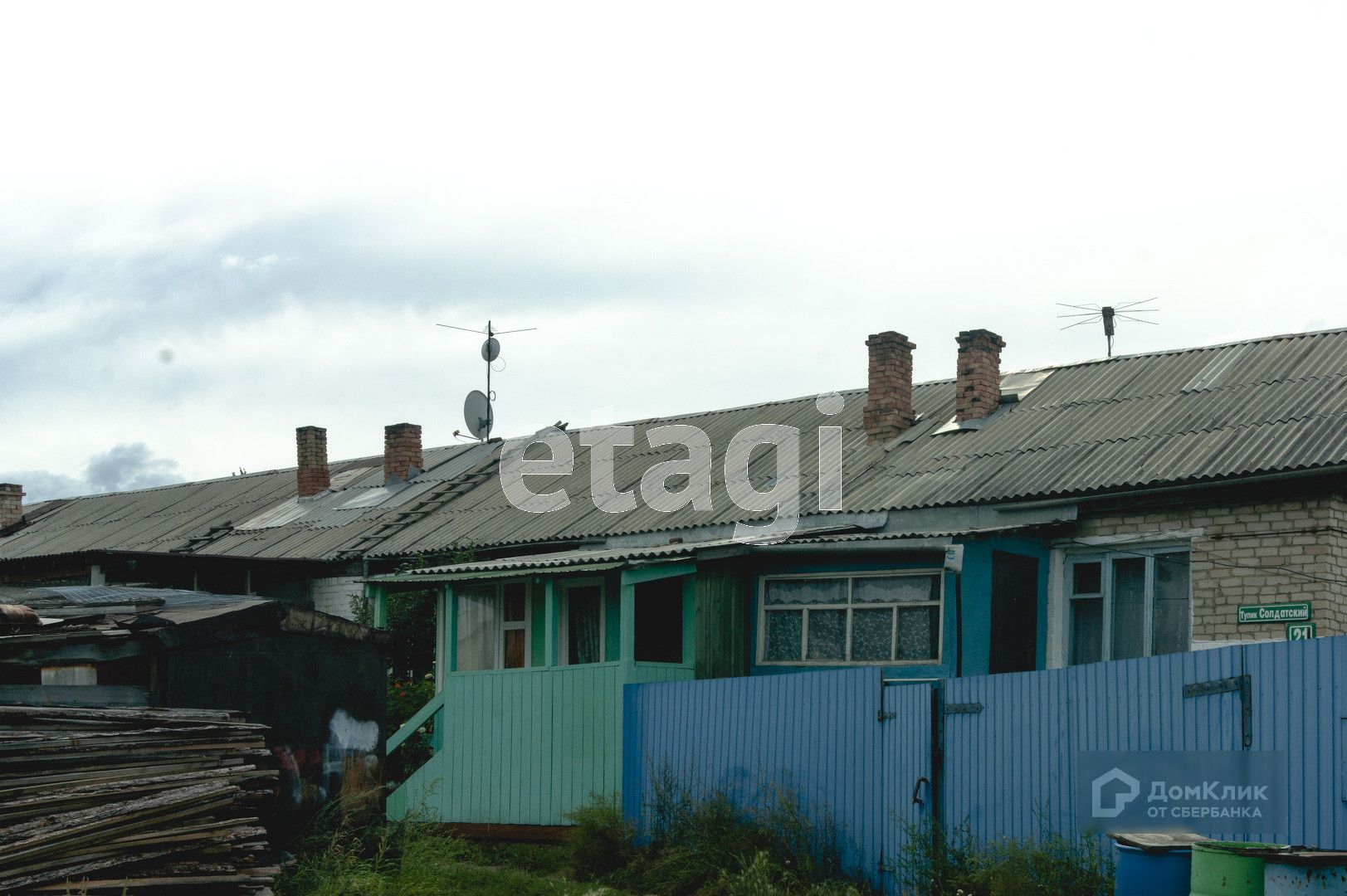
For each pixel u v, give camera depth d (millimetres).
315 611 12883
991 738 11406
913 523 16609
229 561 23828
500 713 16750
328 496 28719
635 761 15148
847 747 12836
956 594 14281
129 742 10156
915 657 15047
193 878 9930
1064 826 10641
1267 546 14102
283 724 12531
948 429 19172
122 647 11633
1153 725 10086
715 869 12805
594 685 15828
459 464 27984
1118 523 15250
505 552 21391
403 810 17203
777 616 16172
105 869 9477
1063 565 15695
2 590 15414
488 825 16531
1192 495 14672
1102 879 9984
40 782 9500
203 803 10250
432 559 21719
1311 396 15766
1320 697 8984
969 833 11359
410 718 19062
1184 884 8469
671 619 17094
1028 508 15766
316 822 12617
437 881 12711
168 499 33156
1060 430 17547
